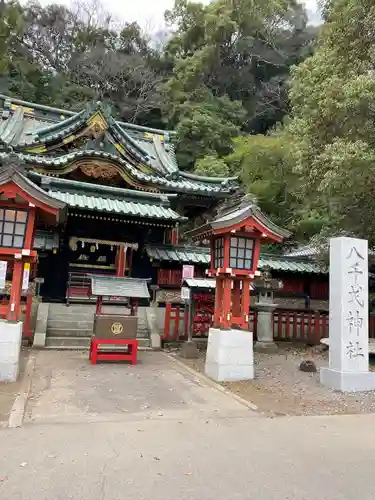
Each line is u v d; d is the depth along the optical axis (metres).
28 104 20.05
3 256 7.58
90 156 15.41
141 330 12.59
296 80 12.92
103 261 15.99
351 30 10.66
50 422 5.17
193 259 15.30
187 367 9.30
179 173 17.97
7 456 4.03
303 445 4.66
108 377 7.84
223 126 31.28
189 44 41.69
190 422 5.42
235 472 3.87
